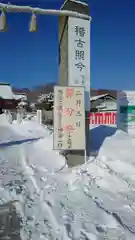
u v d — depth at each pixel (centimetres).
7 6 837
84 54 918
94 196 662
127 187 719
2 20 850
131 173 812
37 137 2034
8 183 768
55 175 845
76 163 919
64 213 562
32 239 455
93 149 1069
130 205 604
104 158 944
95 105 3712
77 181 765
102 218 540
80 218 538
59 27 976
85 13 916
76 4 907
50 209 584
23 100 5331
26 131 2512
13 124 2958
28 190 714
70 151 929
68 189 718
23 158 1080
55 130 884
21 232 482
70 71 908
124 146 1096
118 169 848
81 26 909
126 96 1659
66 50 923
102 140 1238
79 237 460
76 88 891
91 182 753
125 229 489
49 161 1025
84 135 895
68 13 884
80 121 892
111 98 3731
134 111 1656
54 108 884
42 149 1194
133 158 945
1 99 5547
